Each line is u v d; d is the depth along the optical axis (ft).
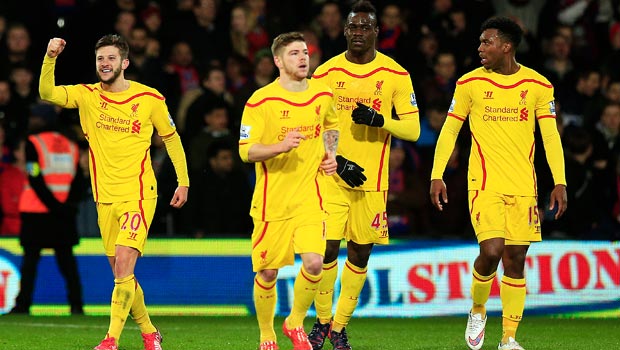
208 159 121.29
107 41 75.92
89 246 116.78
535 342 91.04
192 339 91.86
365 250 81.30
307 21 152.97
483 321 81.76
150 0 146.00
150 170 77.05
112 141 76.02
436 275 115.65
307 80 71.31
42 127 111.86
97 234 123.95
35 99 132.77
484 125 78.64
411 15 149.59
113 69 75.56
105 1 144.46
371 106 80.48
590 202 122.31
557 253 115.44
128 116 76.13
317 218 70.23
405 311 115.14
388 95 80.48
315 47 136.36
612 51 154.81
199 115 128.26
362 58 80.59
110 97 76.23
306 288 70.18
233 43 144.87
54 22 146.92
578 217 122.42
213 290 116.57
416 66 140.87
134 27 135.85
